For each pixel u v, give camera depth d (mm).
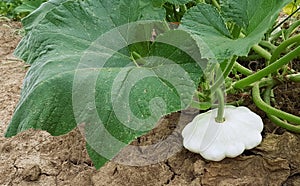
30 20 1105
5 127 1228
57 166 1104
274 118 1079
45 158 1121
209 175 1015
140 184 1033
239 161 1021
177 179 1035
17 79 1430
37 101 873
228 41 907
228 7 948
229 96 1160
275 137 1053
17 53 1027
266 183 1006
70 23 972
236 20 941
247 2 940
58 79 880
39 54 954
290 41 1080
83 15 977
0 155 1143
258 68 1271
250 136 1028
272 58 1115
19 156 1133
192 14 935
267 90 1140
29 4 1492
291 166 1021
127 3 978
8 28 1795
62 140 1142
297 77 1131
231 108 1075
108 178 1043
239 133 1028
